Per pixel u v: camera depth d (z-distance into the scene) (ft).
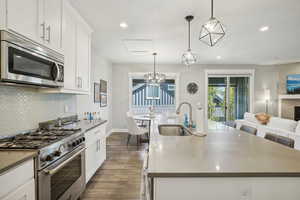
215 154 3.60
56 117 7.77
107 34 10.09
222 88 20.06
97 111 14.07
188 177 2.76
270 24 8.71
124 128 19.36
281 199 2.81
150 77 15.16
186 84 19.58
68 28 6.65
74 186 5.67
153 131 6.17
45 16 5.19
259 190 2.81
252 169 2.84
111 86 18.89
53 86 5.67
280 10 7.18
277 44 12.25
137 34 10.09
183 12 7.39
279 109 19.51
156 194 2.79
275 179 2.81
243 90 19.99
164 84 21.04
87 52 8.57
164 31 9.66
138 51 13.91
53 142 4.46
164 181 2.79
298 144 8.96
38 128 6.44
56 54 5.76
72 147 5.40
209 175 2.73
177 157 3.40
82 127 7.29
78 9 7.13
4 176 3.00
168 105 21.01
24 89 5.71
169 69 19.52
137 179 8.23
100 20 8.19
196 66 19.61
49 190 4.19
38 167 3.85
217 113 20.10
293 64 18.84
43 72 5.09
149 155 3.53
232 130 6.44
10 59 3.88
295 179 2.82
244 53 14.73
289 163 3.11
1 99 4.82
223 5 6.75
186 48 13.05
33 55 4.65
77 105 10.13
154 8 7.06
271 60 17.69
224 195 2.81
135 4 6.74
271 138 5.74
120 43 11.80
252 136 5.36
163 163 3.09
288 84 19.10
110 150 12.75
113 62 18.52
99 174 8.75
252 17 7.88
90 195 6.86
